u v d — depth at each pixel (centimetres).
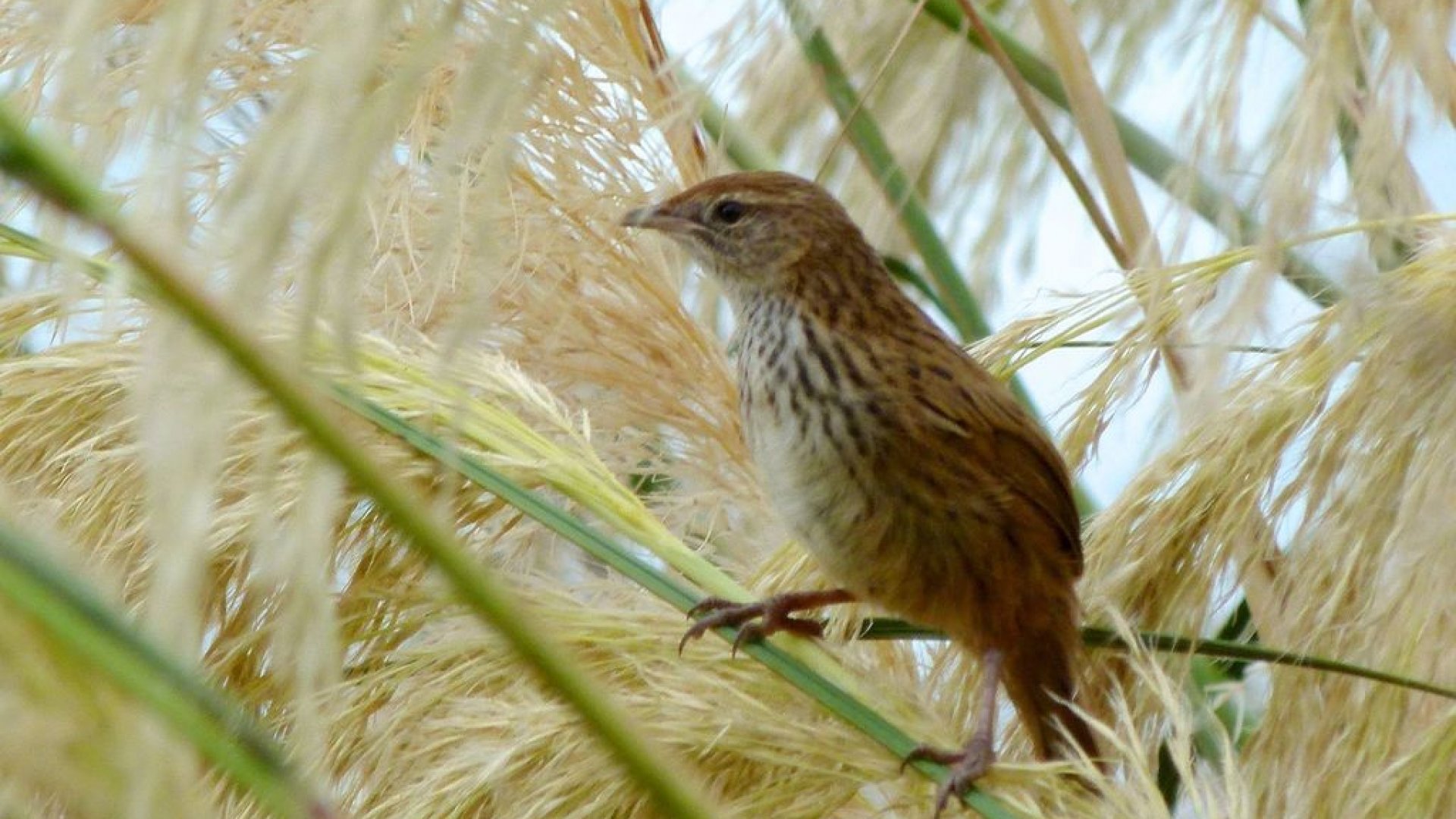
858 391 281
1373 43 272
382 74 244
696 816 249
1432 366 275
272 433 245
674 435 282
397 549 276
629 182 282
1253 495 277
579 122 281
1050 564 281
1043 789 275
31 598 186
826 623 283
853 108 281
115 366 276
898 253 286
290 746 275
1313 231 274
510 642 244
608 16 282
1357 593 276
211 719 203
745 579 282
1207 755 279
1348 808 275
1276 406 277
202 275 214
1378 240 275
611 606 277
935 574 281
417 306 279
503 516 277
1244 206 273
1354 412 276
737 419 282
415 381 277
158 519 202
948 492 280
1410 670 276
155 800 186
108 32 247
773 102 282
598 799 274
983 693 280
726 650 277
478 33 269
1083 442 280
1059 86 284
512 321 281
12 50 275
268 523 241
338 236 220
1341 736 276
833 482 281
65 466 276
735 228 283
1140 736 277
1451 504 275
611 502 278
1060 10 281
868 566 281
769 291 283
